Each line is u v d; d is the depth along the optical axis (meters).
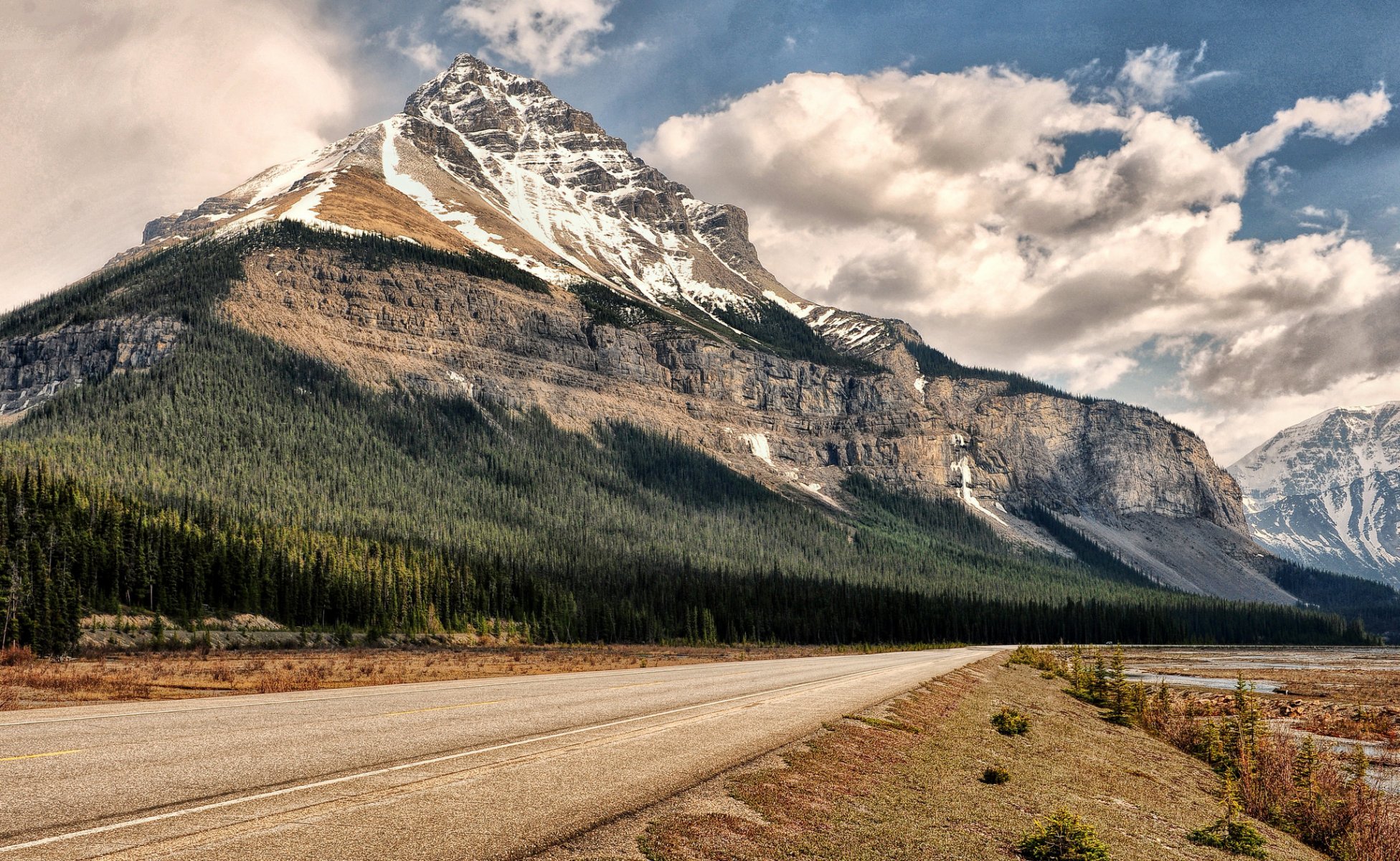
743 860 12.42
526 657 80.94
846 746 22.72
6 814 10.91
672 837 12.65
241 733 18.30
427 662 64.69
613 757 18.14
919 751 24.55
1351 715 63.53
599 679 42.66
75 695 27.69
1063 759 29.56
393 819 12.00
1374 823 26.41
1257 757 34.56
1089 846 16.00
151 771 13.84
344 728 19.69
